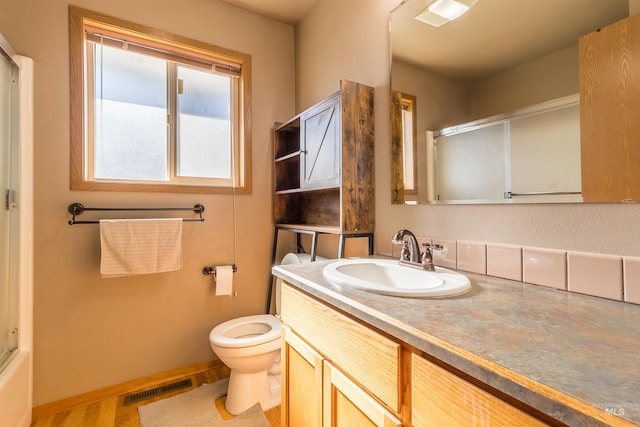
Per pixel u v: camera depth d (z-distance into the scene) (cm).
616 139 78
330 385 87
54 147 156
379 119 155
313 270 115
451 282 92
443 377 56
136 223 164
